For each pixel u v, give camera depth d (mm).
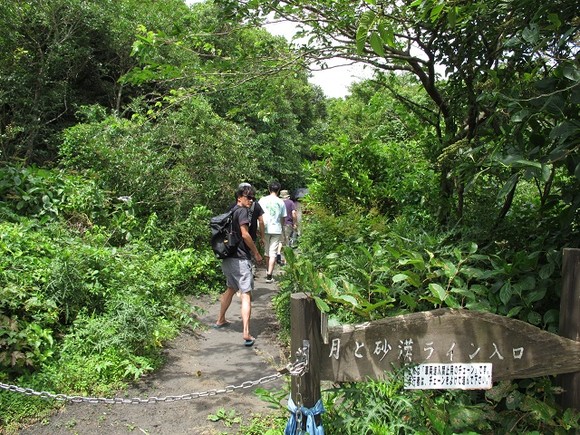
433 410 2512
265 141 15234
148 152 8148
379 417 2488
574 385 2406
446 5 3195
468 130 4199
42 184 6609
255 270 8930
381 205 6004
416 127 5496
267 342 5227
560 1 2926
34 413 3414
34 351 3838
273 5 4102
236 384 4117
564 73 2520
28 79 11477
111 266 5254
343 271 3691
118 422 3426
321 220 5148
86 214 6789
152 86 14195
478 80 3891
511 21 3180
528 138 3059
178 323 5520
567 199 3000
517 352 2361
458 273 3053
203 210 7969
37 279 4469
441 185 4703
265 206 7980
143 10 12234
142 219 7691
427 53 4254
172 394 3898
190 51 4598
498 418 2602
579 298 2352
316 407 2184
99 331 4309
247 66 4859
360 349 2271
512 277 2965
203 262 7207
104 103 14570
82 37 12430
